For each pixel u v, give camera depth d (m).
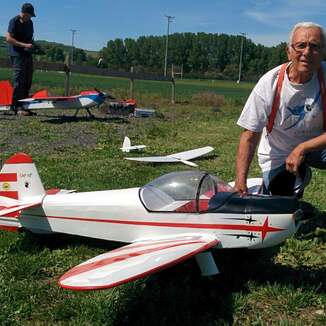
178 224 3.64
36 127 10.84
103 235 3.95
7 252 4.12
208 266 3.48
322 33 3.45
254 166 8.00
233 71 95.50
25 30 12.02
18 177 4.29
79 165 7.30
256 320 3.14
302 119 3.82
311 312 3.28
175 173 3.86
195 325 3.08
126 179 6.50
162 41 105.12
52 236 4.44
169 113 16.33
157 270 2.89
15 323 3.07
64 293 3.45
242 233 3.46
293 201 3.47
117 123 12.52
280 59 97.31
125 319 3.11
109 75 16.42
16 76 12.27
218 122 14.48
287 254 4.25
